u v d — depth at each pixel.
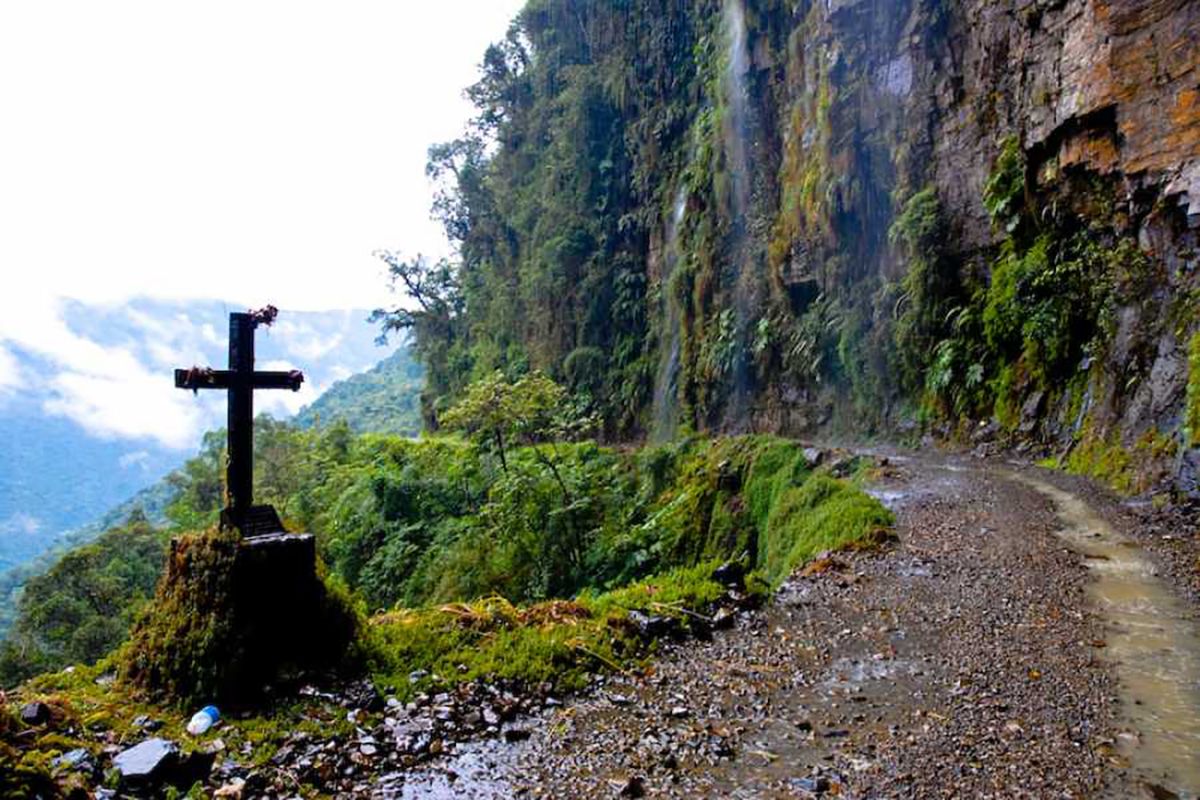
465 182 42.12
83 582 27.06
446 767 3.56
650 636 5.44
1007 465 12.63
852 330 18.80
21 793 2.57
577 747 3.81
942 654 5.12
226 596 4.20
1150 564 6.93
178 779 3.11
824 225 19.69
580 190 31.98
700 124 25.88
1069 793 3.29
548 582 16.47
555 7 35.22
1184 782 3.37
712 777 3.50
